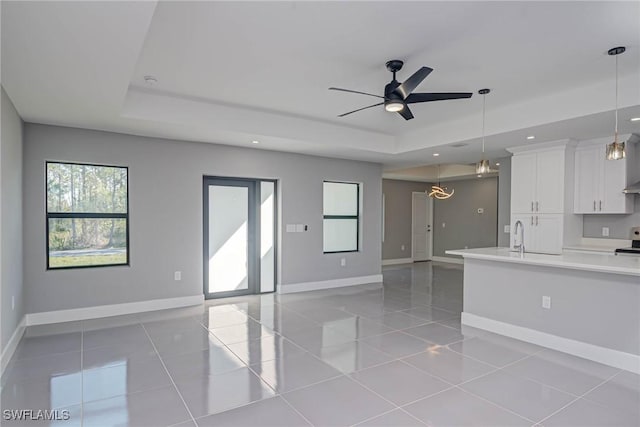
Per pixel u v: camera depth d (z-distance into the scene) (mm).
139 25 2059
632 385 2793
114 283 4625
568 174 5184
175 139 5000
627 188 4762
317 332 4020
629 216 5062
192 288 5195
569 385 2789
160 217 4934
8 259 3240
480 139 5027
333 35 2717
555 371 3037
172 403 2514
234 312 4824
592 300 3305
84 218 4512
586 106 3787
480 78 3557
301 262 6227
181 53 3018
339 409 2441
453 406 2479
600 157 5035
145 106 4000
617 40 2785
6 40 2213
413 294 6000
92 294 4492
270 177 5863
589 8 2348
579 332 3381
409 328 4180
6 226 3160
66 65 2594
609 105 3615
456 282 7094
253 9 2361
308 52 3006
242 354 3377
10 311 3320
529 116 4305
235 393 2650
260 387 2742
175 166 5035
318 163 6391
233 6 2322
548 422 2295
